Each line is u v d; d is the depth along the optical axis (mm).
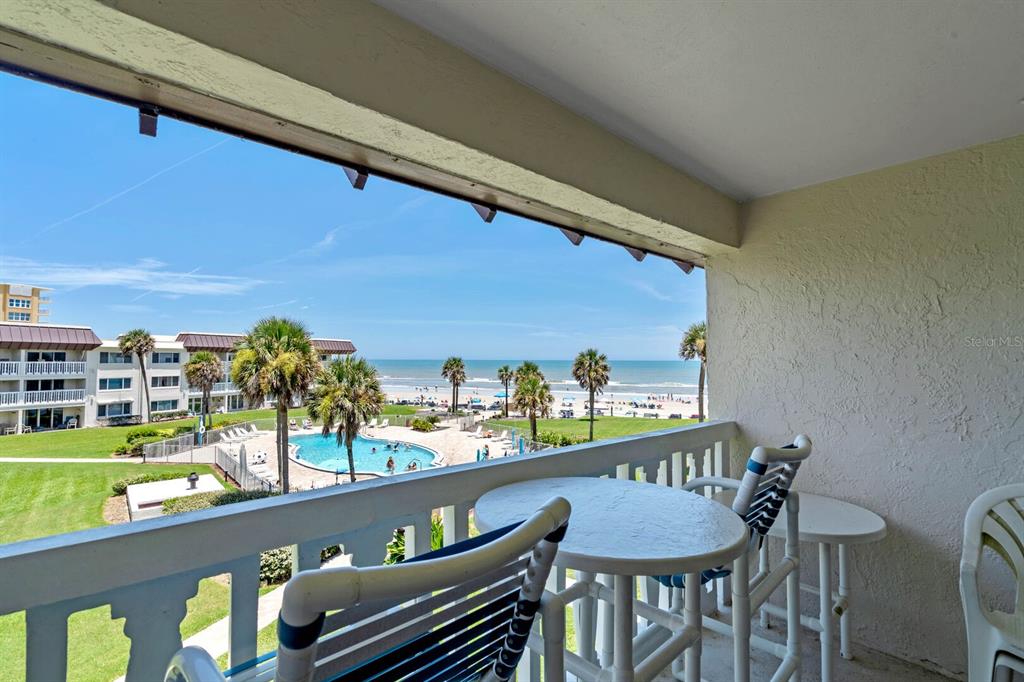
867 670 1845
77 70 924
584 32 1190
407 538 1168
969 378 1783
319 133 1201
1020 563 1522
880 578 1962
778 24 1149
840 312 2080
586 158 1603
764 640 1538
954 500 1803
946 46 1225
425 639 625
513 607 728
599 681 1023
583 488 1323
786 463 1275
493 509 1130
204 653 621
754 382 2320
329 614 540
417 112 1163
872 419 1987
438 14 1136
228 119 1115
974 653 1444
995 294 1739
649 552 883
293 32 975
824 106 1528
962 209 1807
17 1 762
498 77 1348
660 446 1937
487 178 1489
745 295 2367
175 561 788
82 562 706
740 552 934
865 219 2025
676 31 1181
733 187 2219
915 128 1666
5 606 648
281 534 911
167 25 833
